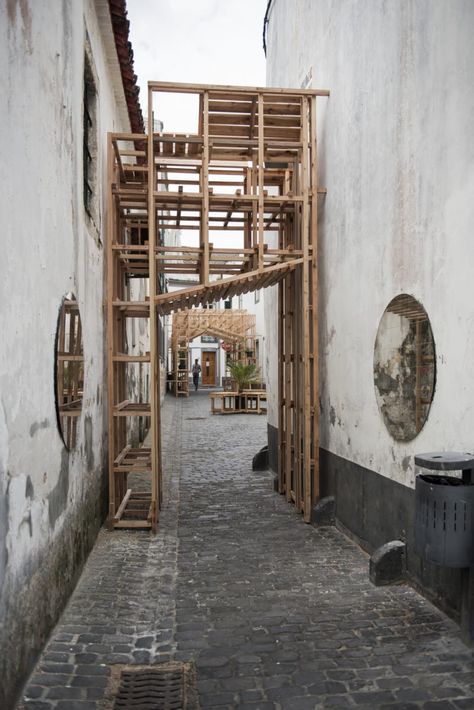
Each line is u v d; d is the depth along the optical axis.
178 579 5.06
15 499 3.04
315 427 7.24
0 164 2.90
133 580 4.98
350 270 6.29
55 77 4.18
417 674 3.37
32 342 3.42
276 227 8.61
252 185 7.68
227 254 7.31
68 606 4.34
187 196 6.89
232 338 30.12
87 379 5.60
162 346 25.23
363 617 4.20
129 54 7.43
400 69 4.94
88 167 6.37
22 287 3.24
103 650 3.66
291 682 3.29
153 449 6.70
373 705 3.05
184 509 7.73
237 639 3.86
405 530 4.92
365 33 5.76
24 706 2.98
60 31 4.38
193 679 3.33
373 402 5.63
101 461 6.59
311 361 7.65
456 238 4.05
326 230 7.20
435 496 3.66
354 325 6.16
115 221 7.34
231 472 10.35
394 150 5.08
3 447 2.86
